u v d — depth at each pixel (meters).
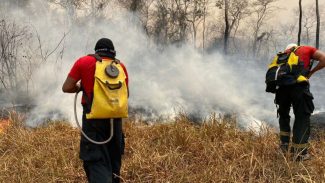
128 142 5.30
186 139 5.17
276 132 6.05
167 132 5.51
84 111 3.49
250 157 4.52
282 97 4.74
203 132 5.57
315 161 4.34
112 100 3.38
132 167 4.43
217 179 4.03
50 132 5.83
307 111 4.56
